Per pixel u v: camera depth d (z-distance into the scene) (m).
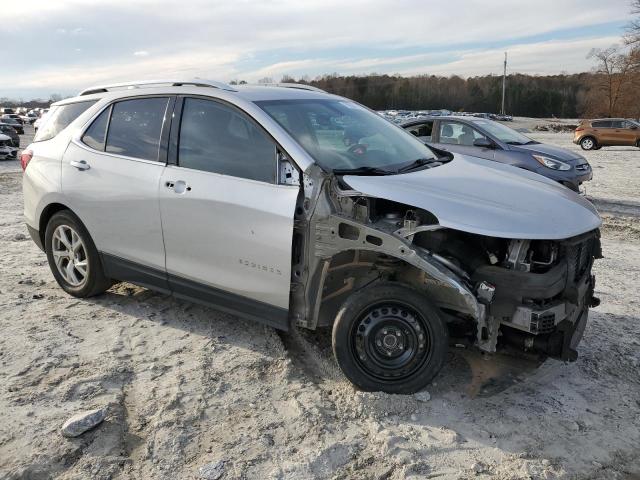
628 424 3.36
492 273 3.29
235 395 3.58
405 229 3.33
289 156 3.68
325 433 3.21
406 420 3.35
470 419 3.38
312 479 2.85
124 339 4.32
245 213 3.78
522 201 3.57
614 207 10.92
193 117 4.21
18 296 5.18
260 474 2.87
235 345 4.25
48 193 4.96
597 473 2.93
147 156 4.39
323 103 4.54
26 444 3.05
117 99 4.71
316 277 3.63
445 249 3.40
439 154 4.72
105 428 3.20
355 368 3.55
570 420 3.38
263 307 3.89
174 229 4.18
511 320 3.28
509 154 9.83
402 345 3.50
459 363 4.03
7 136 19.92
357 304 3.48
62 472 2.86
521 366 4.01
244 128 3.95
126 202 4.42
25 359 3.96
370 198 3.56
